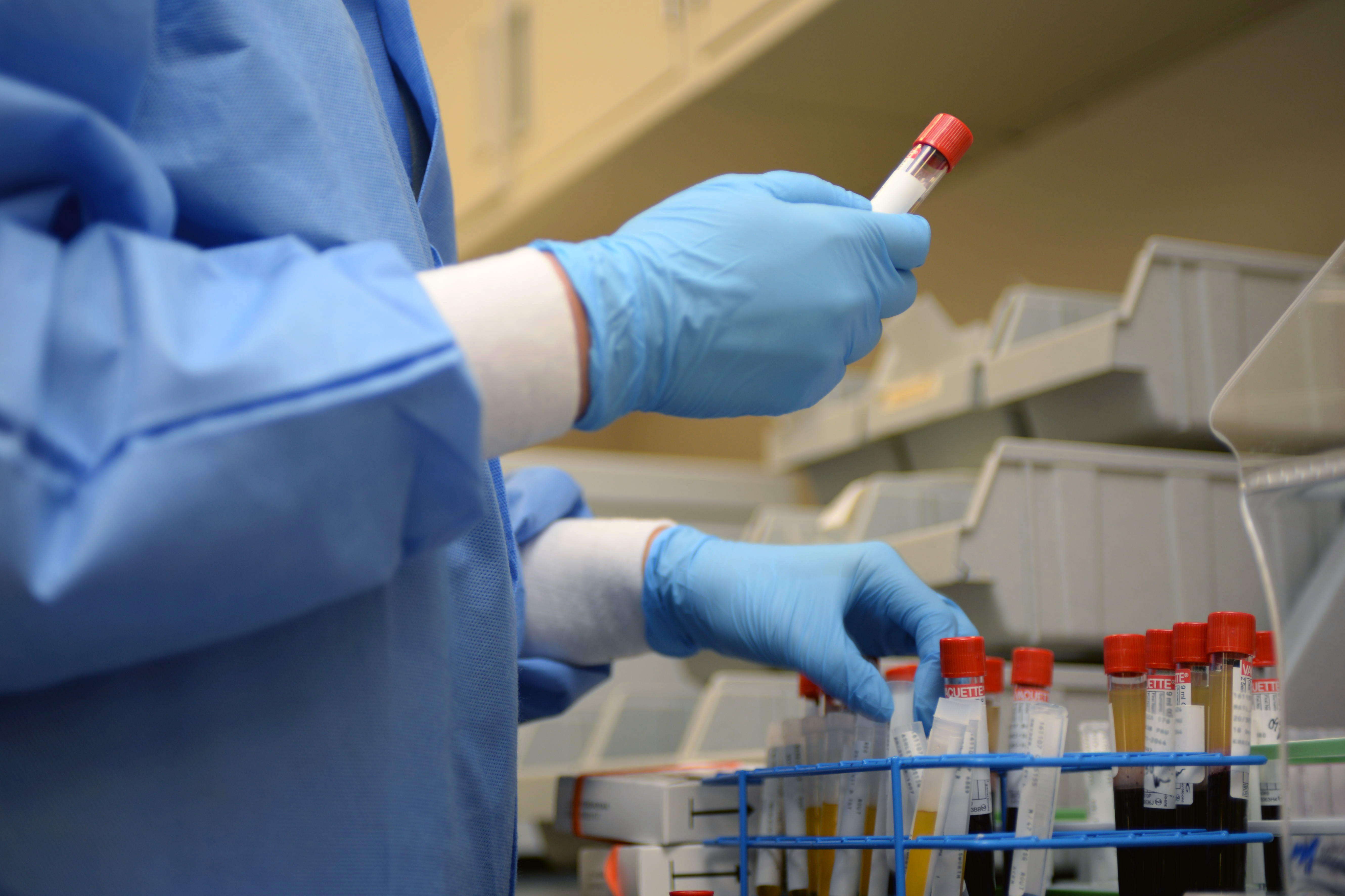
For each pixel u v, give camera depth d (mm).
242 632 522
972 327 1678
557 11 2059
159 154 626
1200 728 724
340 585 522
